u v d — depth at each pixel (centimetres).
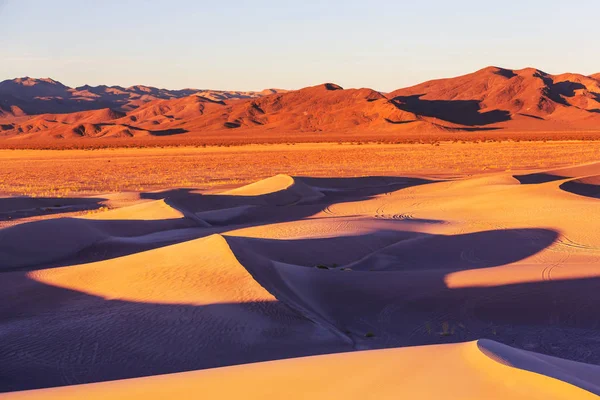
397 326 1329
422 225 2645
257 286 1372
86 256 2253
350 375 616
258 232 2584
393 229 2550
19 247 2250
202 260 1556
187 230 2756
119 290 1455
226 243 1634
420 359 655
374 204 3484
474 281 1593
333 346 1146
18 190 4659
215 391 604
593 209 2744
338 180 4722
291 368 658
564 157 7431
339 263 2025
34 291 1551
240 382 621
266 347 1131
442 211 3055
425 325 1330
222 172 6212
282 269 1633
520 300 1455
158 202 3136
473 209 3025
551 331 1280
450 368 615
